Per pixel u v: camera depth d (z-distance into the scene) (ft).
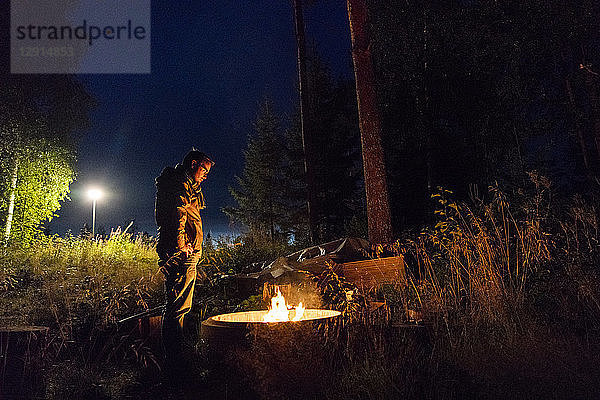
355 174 98.84
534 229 19.66
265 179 117.39
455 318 16.94
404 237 33.65
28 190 66.49
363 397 13.34
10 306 25.11
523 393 12.01
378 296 21.58
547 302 17.56
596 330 14.85
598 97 64.18
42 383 14.61
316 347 14.74
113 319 19.88
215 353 16.58
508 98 65.92
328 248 28.76
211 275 26.96
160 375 17.25
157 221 17.19
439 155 69.00
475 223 19.93
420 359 14.25
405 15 65.51
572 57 65.00
